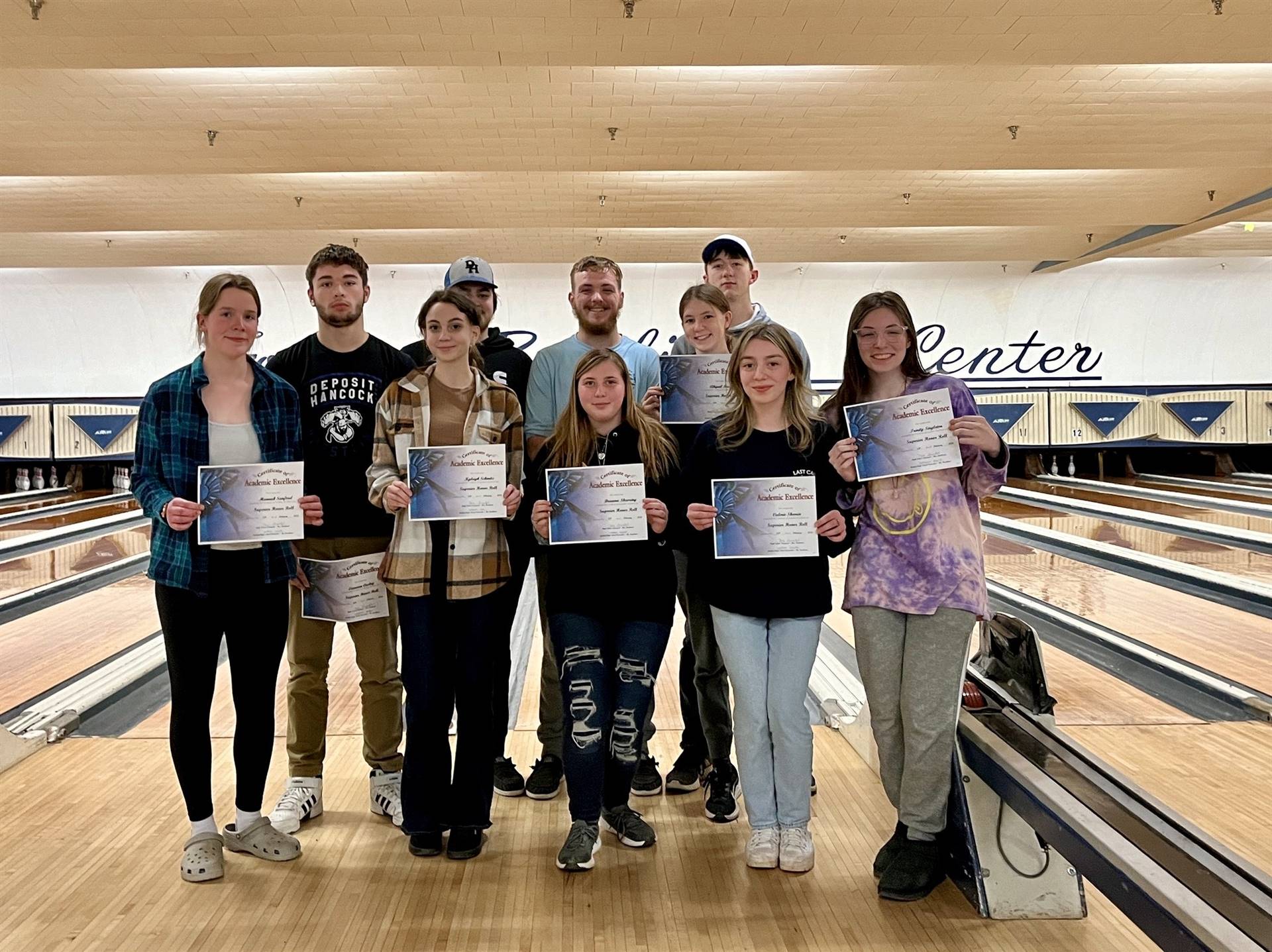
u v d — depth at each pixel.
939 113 5.65
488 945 1.80
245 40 4.44
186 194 7.22
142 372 11.81
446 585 2.16
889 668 2.07
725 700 2.45
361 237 8.97
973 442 1.99
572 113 5.55
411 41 4.49
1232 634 4.18
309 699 2.44
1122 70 5.09
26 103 5.26
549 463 2.30
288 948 1.79
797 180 7.23
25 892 2.01
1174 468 13.91
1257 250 10.36
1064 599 4.96
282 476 2.11
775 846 2.13
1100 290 11.59
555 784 2.59
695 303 2.56
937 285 11.57
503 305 11.45
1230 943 1.17
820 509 2.15
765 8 4.23
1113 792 1.71
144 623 4.67
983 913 1.91
